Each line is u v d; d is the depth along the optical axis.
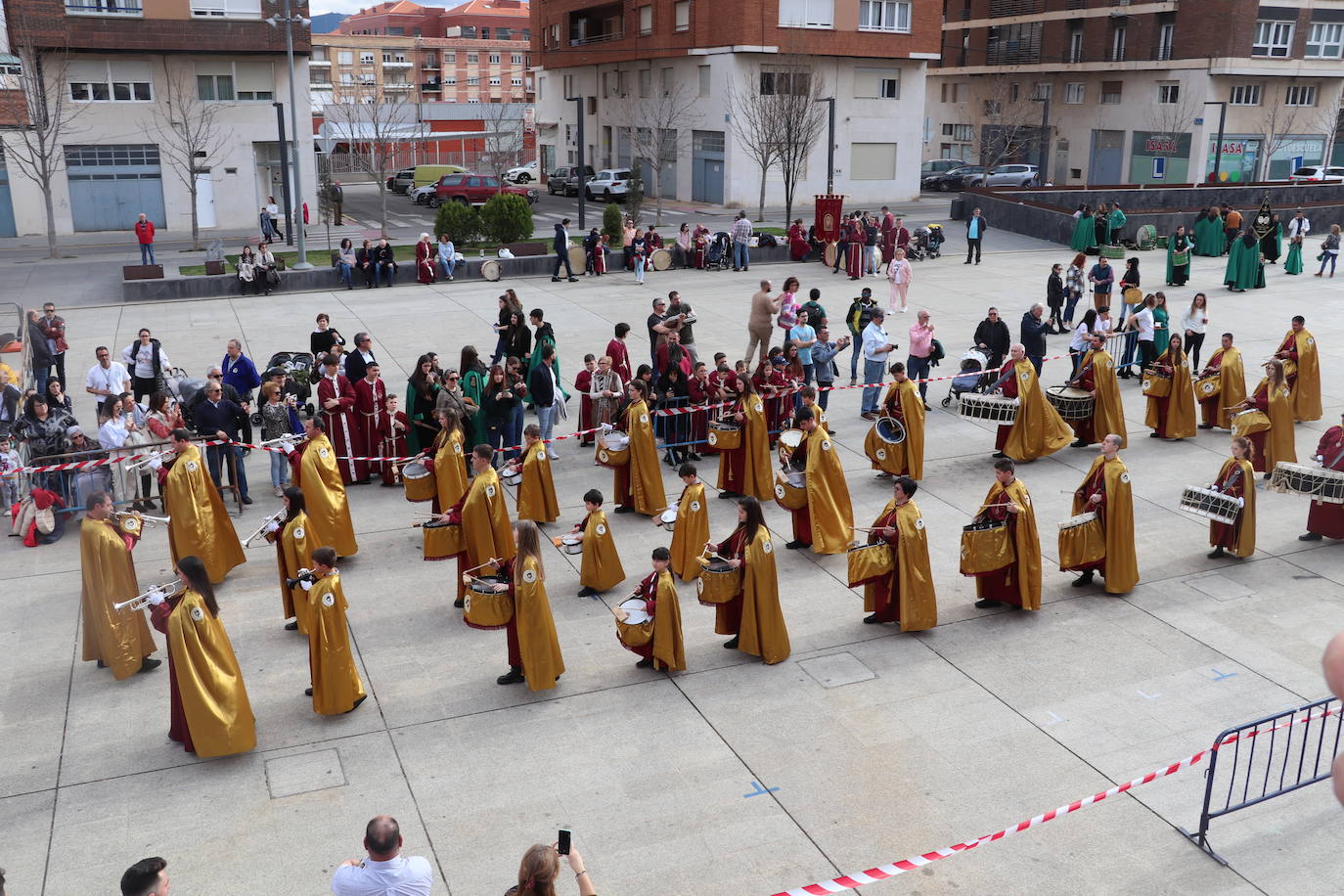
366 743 8.64
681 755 8.48
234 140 43.50
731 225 44.06
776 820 7.70
